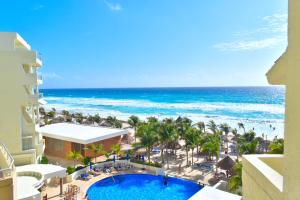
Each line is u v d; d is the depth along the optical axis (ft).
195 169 106.93
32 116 92.89
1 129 83.35
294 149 10.11
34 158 86.12
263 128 228.84
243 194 17.12
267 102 437.99
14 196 35.81
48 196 75.10
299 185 9.77
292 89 10.25
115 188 89.04
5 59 83.51
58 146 123.54
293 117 10.19
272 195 12.30
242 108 366.63
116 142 131.03
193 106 406.00
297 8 9.94
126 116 316.19
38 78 94.22
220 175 97.19
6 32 84.69
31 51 85.35
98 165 102.99
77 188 80.02
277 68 12.53
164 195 84.89
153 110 369.09
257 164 15.11
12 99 84.07
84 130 132.98
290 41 10.45
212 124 187.21
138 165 105.60
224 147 151.74
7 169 34.12
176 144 128.47
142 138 111.14
